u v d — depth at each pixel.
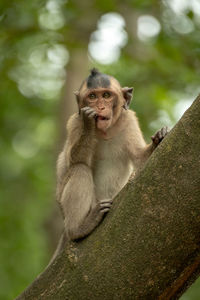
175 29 15.93
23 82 20.75
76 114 8.99
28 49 16.75
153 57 16.69
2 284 19.28
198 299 15.30
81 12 16.28
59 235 19.78
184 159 5.72
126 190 6.37
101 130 8.77
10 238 20.97
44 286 6.59
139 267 5.88
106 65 18.69
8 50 16.75
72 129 8.74
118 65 18.47
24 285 19.58
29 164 24.48
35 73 21.39
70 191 8.10
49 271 6.64
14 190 23.52
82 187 8.08
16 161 24.39
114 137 9.16
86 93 8.65
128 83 17.55
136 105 17.48
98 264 6.12
